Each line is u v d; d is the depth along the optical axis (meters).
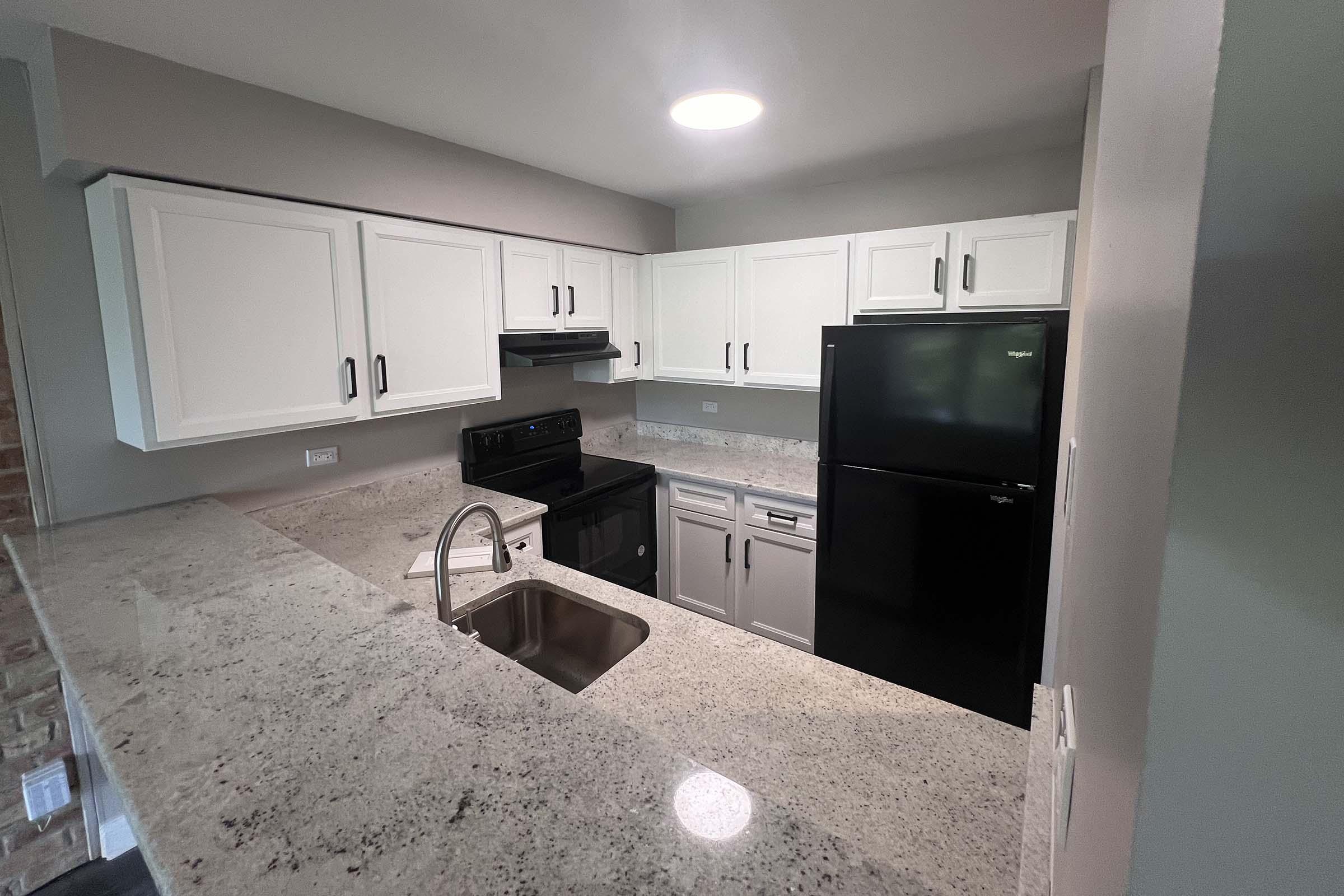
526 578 1.72
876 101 1.95
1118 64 0.57
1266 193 0.18
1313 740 0.19
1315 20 0.17
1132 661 0.25
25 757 1.82
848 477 2.26
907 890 0.56
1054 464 1.92
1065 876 0.47
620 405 3.77
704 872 0.58
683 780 0.70
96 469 1.80
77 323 1.74
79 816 1.92
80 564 1.46
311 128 1.90
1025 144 2.40
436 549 1.23
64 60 1.44
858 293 2.64
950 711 1.09
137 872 1.93
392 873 0.58
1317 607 0.19
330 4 1.35
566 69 1.68
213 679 0.94
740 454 3.41
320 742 0.78
